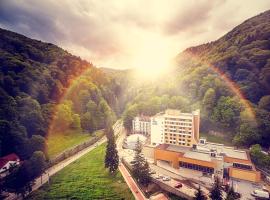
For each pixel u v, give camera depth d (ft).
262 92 415.85
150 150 354.54
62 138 433.07
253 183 257.96
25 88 440.45
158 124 381.60
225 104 413.59
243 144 349.61
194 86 518.78
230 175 271.90
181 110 490.49
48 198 244.63
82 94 574.15
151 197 234.79
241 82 448.24
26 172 266.77
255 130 344.49
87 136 479.41
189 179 265.34
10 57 479.41
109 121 563.07
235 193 225.56
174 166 304.91
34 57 590.96
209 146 342.23
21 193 245.65
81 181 282.77
